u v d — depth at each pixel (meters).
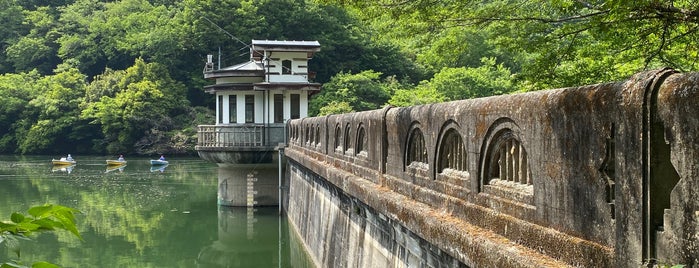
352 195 9.55
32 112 60.12
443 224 5.61
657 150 3.23
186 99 56.84
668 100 3.13
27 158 55.09
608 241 3.59
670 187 3.20
